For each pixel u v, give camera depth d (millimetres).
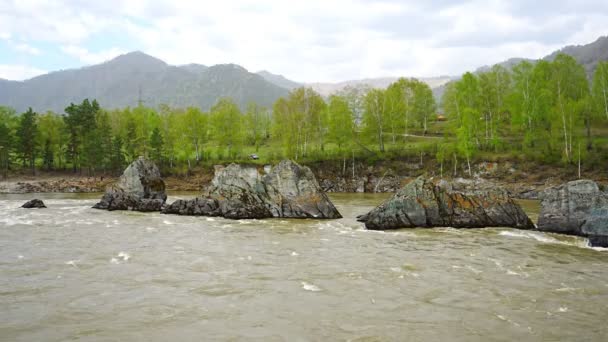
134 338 15008
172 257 26734
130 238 33125
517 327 15969
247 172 49062
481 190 42000
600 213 34500
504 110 89250
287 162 49062
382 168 87375
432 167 83375
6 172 90875
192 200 48781
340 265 25000
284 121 95250
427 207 39906
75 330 15680
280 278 22234
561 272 23578
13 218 43562
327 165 90500
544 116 77062
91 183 85875
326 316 17031
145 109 119938
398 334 15344
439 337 15109
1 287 20500
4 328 15812
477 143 83438
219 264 25031
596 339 14961
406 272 23469
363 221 43125
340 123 91625
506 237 34406
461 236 34875
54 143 101375
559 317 16984
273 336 15164
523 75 82312
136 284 21047
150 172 56406
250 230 37594
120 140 95250
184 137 97562
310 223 42156
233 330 15672
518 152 78000
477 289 20469
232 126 100875
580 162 68625
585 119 82438
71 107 96062
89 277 22188
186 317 16891
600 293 19922
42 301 18641
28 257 26406
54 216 45594
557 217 36906
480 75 94438
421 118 112125
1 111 106812
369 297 19281
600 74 79000
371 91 95250
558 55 88375
